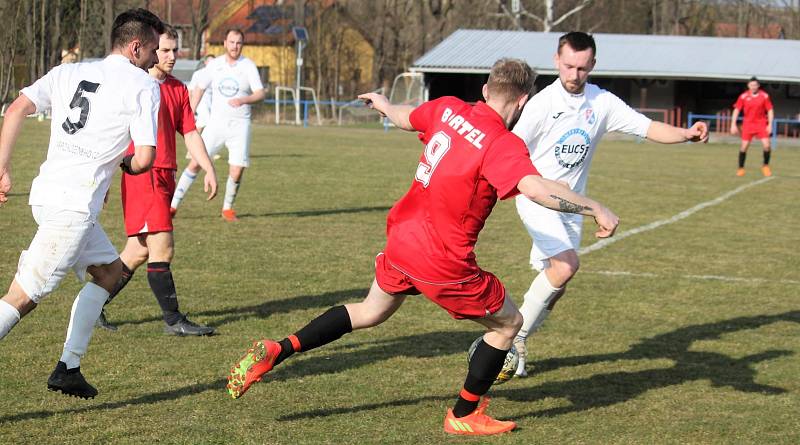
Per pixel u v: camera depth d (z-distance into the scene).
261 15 111.75
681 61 82.06
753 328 13.95
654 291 16.39
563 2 113.88
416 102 87.38
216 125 22.61
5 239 18.95
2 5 80.38
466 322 13.73
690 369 11.77
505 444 9.00
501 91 8.73
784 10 129.75
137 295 14.66
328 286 15.86
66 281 15.29
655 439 9.24
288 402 9.99
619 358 12.23
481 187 8.46
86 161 9.09
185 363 11.23
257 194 28.64
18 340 11.85
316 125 82.31
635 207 28.64
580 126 11.33
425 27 110.25
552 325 13.86
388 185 32.31
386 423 9.45
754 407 10.29
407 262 8.80
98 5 91.38
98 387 10.24
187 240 19.98
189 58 104.94
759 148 64.75
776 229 24.45
